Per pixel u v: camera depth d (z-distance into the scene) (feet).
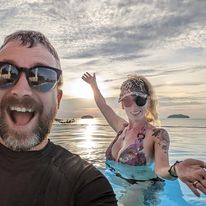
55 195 1.21
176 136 9.32
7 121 1.29
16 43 1.37
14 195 1.21
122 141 3.63
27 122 1.30
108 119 4.32
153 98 3.56
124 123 4.05
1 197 1.21
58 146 1.43
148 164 3.26
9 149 1.30
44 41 1.44
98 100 4.49
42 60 1.35
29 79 1.31
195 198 2.80
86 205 1.20
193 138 8.63
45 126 1.33
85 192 1.22
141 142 3.31
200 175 1.74
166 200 2.75
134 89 3.41
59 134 9.68
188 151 5.95
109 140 7.86
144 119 3.45
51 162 1.30
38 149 1.32
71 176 1.25
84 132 10.68
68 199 1.21
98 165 4.26
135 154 3.32
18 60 1.32
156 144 3.10
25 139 1.28
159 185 3.13
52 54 1.42
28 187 1.22
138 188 3.03
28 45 1.36
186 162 1.88
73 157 1.36
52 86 1.35
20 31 1.45
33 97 1.29
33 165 1.27
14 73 1.30
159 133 3.15
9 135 1.29
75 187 1.23
